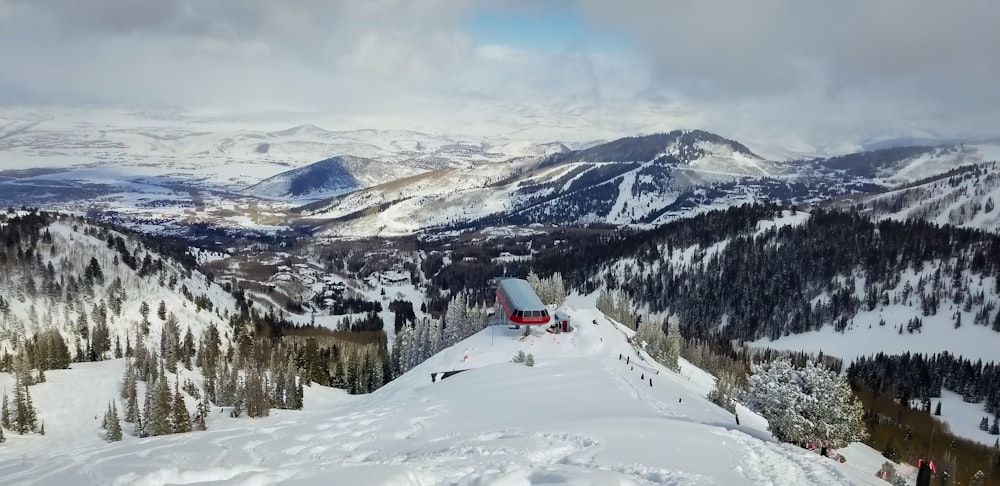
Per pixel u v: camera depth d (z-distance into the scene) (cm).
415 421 4816
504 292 11894
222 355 15888
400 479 2055
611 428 3653
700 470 2570
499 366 8931
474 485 2086
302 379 14862
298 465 2656
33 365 12988
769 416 4522
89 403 11962
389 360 16400
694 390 8375
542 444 3084
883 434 14712
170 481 2398
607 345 10475
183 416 10469
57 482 2495
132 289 18525
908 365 19888
